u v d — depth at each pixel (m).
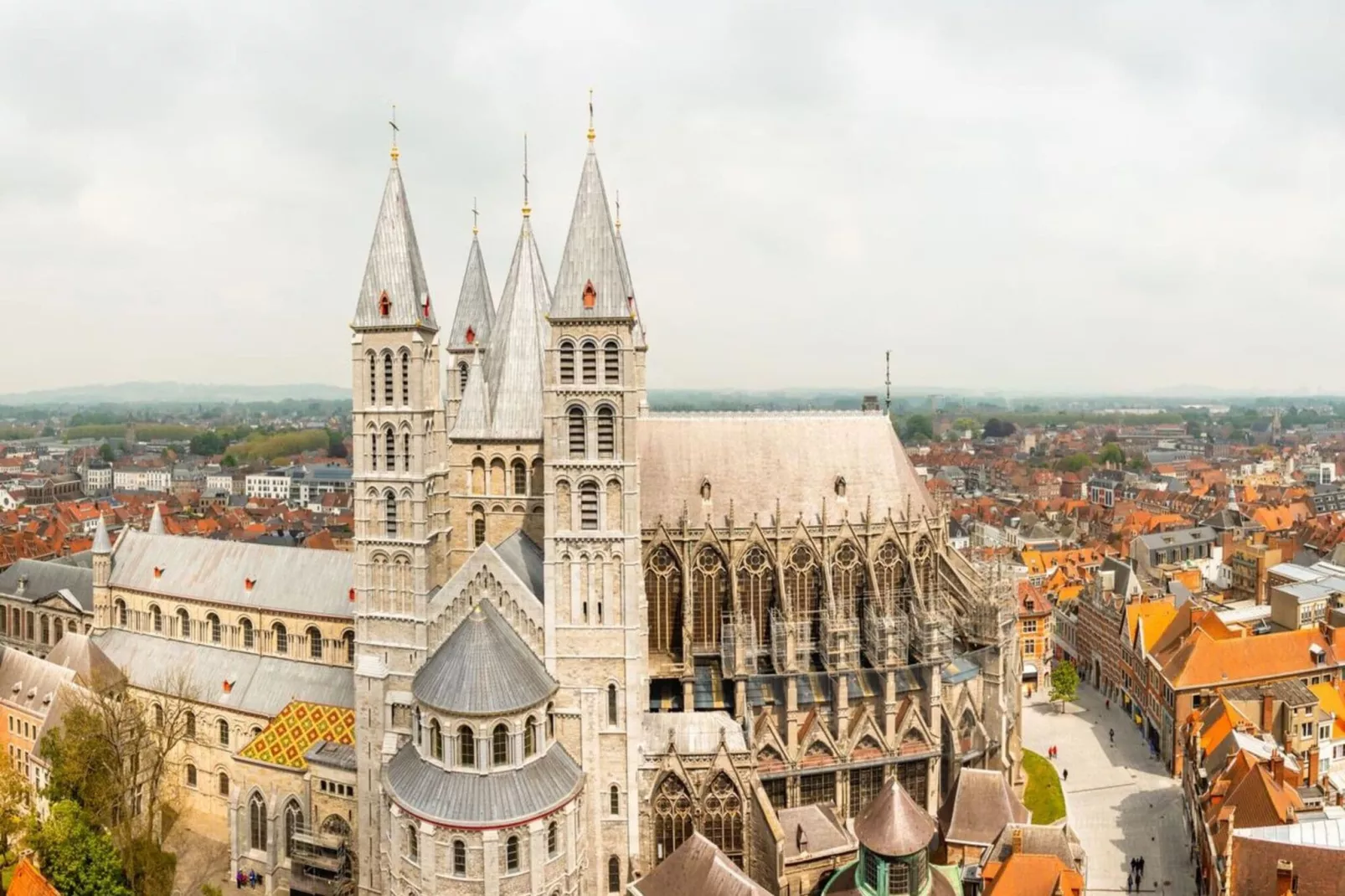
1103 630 152.62
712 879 68.44
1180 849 98.62
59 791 92.00
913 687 96.25
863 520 99.31
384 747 82.38
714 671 97.38
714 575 96.81
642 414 107.62
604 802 80.38
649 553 95.88
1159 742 125.25
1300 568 172.50
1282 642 125.06
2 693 112.06
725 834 82.31
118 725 94.00
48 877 80.56
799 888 77.75
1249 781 84.50
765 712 89.75
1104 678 152.38
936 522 105.06
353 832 89.56
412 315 81.50
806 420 105.56
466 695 70.94
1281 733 111.00
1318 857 69.62
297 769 91.19
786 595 95.81
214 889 81.12
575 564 79.25
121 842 91.12
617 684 79.62
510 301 95.12
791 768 88.00
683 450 101.88
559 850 73.50
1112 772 119.44
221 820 105.19
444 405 91.94
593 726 79.31
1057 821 103.50
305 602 108.44
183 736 107.31
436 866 69.81
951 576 107.94
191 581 116.44
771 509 99.94
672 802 81.94
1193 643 122.81
